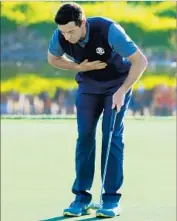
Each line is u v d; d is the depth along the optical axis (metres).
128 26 44.56
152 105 40.75
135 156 19.75
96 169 16.94
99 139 21.09
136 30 44.84
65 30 9.75
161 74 41.47
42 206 11.74
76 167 10.77
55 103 42.81
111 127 10.41
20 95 42.88
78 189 10.79
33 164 18.28
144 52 44.06
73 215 10.63
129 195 12.91
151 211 11.12
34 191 13.62
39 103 42.50
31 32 44.00
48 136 25.30
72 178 15.56
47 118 33.66
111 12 41.69
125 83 10.07
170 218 10.52
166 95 40.91
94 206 11.09
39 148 21.97
